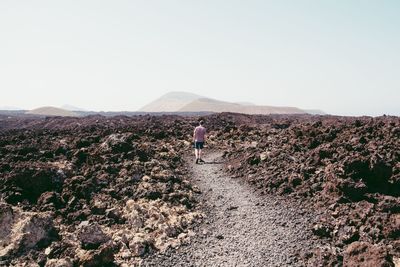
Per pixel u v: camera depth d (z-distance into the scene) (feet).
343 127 65.87
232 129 92.48
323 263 35.68
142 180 54.95
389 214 41.06
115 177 55.21
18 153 62.08
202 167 66.54
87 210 46.11
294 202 47.91
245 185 56.13
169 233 42.16
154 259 37.60
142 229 43.04
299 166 55.67
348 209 43.21
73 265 35.45
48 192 47.96
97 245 38.42
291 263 36.09
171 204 49.16
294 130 73.92
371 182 47.55
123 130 86.07
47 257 36.70
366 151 52.70
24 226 38.96
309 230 41.14
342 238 38.75
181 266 36.35
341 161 52.29
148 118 130.72
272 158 61.82
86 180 52.54
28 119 174.81
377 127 61.87
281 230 41.65
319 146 59.72
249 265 36.06
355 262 34.81
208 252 38.68
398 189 45.78
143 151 65.51
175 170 62.08
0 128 147.13
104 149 64.34
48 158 59.82
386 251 34.58
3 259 36.32
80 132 85.25
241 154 69.87
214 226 44.14
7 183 47.98
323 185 49.34
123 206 48.01
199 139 69.41
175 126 99.14
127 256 37.65
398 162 48.73
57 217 44.06
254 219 44.68
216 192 54.08
